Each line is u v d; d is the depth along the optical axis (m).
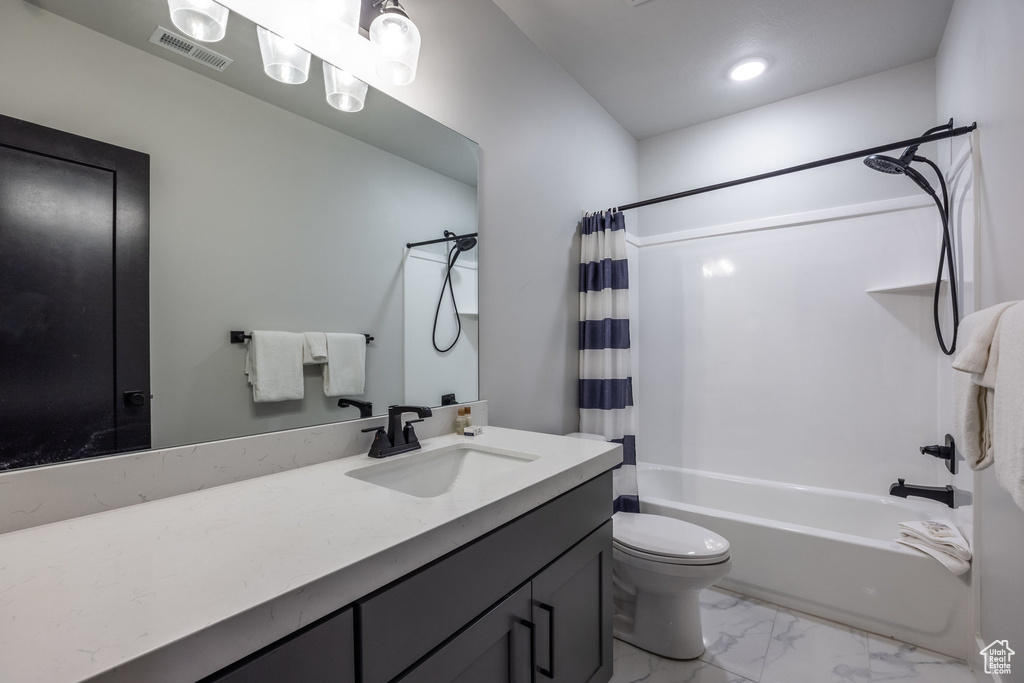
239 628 0.51
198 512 0.84
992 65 1.47
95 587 0.57
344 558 0.65
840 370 2.46
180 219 0.99
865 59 2.27
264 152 1.13
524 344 2.00
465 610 0.83
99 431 0.86
